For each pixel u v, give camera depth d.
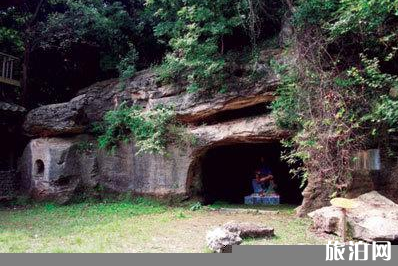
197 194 12.72
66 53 16.72
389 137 9.30
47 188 13.46
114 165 13.77
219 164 14.97
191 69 12.18
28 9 15.77
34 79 16.95
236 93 11.48
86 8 14.37
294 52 10.31
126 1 16.34
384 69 9.94
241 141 11.68
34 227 9.34
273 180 13.97
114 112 13.31
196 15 11.30
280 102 10.27
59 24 14.99
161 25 12.53
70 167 13.65
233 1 11.45
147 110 13.25
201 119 12.51
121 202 13.20
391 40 9.29
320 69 9.79
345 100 9.44
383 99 8.65
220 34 11.78
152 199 12.84
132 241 7.48
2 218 10.85
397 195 9.23
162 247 7.02
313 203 9.81
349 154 9.33
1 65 14.11
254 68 11.16
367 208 8.12
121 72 14.20
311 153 9.69
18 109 14.33
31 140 14.72
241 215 10.69
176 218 10.26
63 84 17.44
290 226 8.90
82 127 14.15
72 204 13.31
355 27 9.34
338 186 9.35
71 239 7.65
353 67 9.09
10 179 14.43
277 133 10.88
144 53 16.02
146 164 13.09
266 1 11.86
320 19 9.88
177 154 12.49
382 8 8.48
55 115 13.82
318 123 9.52
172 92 12.74
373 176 9.34
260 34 12.27
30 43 15.52
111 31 14.86
